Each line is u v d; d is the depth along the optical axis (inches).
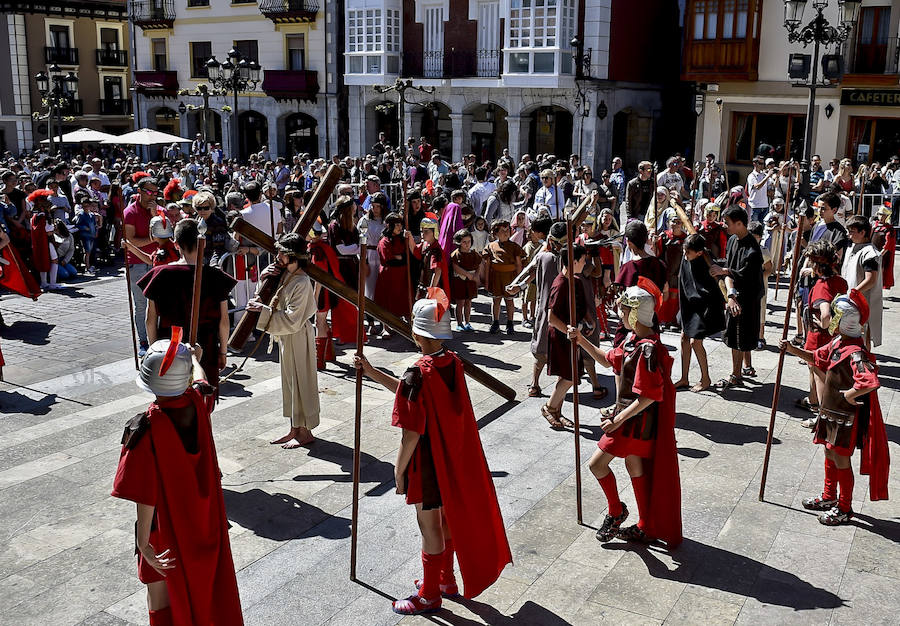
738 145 1123.3
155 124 1676.9
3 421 317.7
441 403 189.0
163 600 169.8
